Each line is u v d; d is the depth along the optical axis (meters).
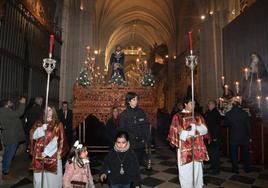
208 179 5.69
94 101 7.58
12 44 8.14
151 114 7.36
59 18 13.27
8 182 5.30
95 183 5.46
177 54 23.80
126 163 3.51
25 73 9.09
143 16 30.17
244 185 5.24
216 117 6.14
